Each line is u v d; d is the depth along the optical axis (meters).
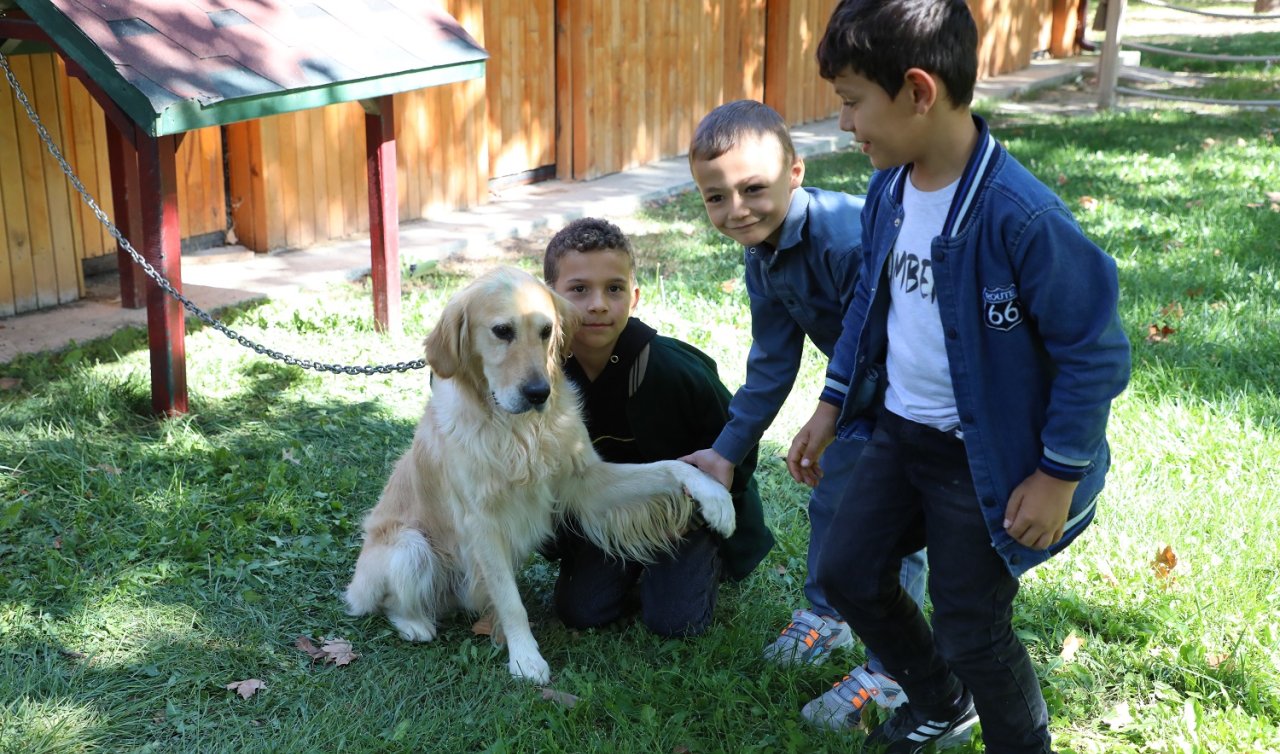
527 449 3.25
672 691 3.17
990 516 2.33
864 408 2.65
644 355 3.45
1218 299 6.38
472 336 3.22
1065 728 3.04
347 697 3.22
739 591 3.78
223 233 7.82
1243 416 4.82
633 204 9.29
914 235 2.37
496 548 3.34
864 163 10.73
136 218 6.28
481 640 3.55
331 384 5.50
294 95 4.94
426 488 3.54
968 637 2.49
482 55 6.05
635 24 10.22
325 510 4.31
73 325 6.24
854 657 3.35
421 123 8.43
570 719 3.04
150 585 3.74
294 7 5.32
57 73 6.49
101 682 3.26
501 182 9.55
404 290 6.96
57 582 3.71
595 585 3.53
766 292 3.12
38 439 4.69
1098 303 2.15
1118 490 4.25
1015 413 2.28
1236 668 3.17
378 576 3.52
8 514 4.04
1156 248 7.41
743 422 3.26
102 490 4.30
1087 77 16.34
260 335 6.11
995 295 2.22
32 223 6.41
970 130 2.28
